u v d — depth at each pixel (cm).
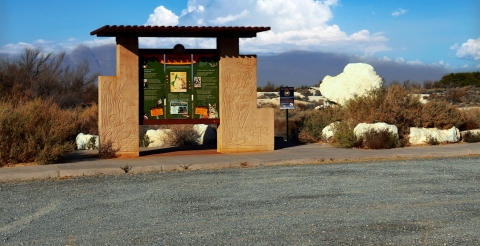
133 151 1622
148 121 1658
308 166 1469
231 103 1722
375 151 1747
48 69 3606
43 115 1555
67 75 3734
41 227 813
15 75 3409
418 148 1830
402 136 1973
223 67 1708
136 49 1620
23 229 803
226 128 1723
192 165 1443
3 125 1457
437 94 5488
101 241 737
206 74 1711
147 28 1530
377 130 1877
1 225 830
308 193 1055
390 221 835
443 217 860
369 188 1109
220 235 761
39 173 1290
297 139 2186
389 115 2000
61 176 1309
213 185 1157
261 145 1762
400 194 1044
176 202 979
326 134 2075
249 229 792
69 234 772
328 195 1035
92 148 1936
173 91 1681
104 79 1593
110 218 863
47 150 1462
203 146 1966
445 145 1944
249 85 1739
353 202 972
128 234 770
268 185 1149
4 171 1311
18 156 1456
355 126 2006
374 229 790
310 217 861
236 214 884
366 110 2091
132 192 1080
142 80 1653
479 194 1044
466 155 1720
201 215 880
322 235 759
